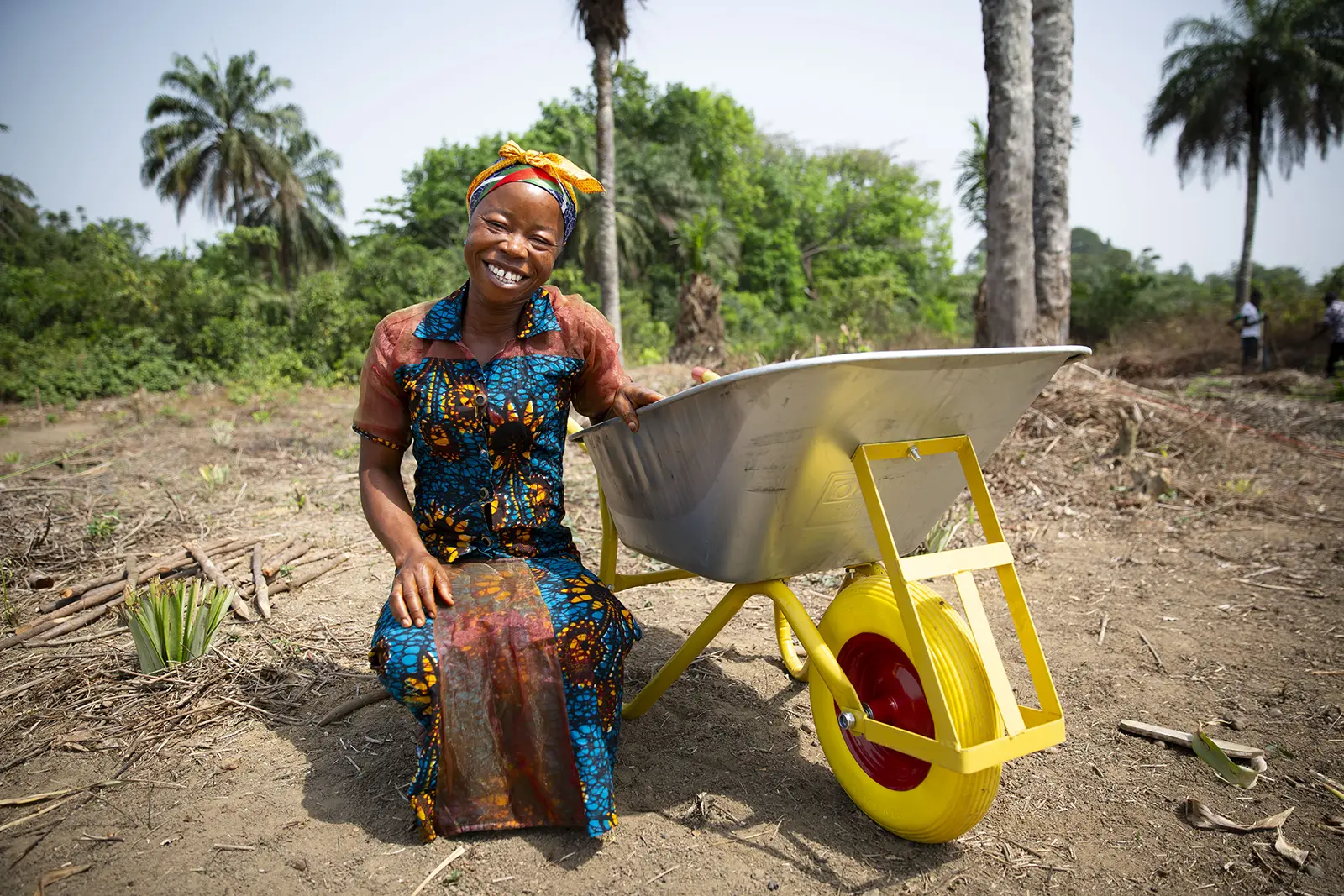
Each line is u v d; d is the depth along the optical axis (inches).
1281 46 1032.8
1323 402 384.5
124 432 414.0
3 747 102.0
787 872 80.4
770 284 1651.1
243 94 1343.5
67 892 75.5
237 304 805.9
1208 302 1079.0
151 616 121.0
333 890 76.4
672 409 82.3
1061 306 353.7
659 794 93.8
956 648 77.9
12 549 173.2
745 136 1627.7
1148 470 239.9
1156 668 129.1
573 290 1043.9
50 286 784.9
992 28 302.7
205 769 97.3
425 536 93.4
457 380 88.0
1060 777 98.7
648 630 144.0
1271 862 82.8
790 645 126.9
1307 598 158.2
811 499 83.0
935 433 83.7
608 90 598.5
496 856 81.6
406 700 83.0
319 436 365.7
